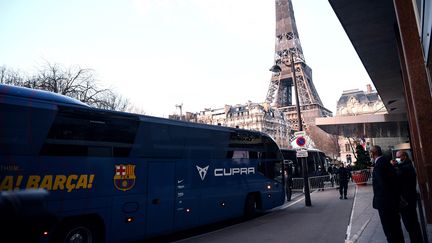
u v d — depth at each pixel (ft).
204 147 35.81
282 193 48.37
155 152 29.86
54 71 77.46
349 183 92.84
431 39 13.50
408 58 25.84
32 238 4.04
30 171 20.86
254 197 42.98
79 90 80.43
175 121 32.83
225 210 37.17
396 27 37.24
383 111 262.47
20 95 21.58
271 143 48.52
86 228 23.84
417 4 18.71
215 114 367.66
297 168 93.71
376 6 33.24
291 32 369.71
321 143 243.19
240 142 41.83
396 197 19.27
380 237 25.07
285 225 35.19
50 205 21.48
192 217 32.71
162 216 29.50
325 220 36.42
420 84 25.43
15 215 3.69
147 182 28.58
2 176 19.56
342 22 36.63
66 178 22.66
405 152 22.27
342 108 343.87
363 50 43.98
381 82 58.59
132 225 26.68
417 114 25.44
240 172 40.65
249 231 33.24
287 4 383.86
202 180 34.68
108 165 25.57
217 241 29.27
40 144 21.67
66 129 23.36
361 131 104.27
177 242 30.48
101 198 24.61
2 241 3.67
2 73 75.97
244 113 343.46
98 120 25.62
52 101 23.41
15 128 20.67
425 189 32.89
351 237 26.32
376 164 20.11
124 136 27.35
